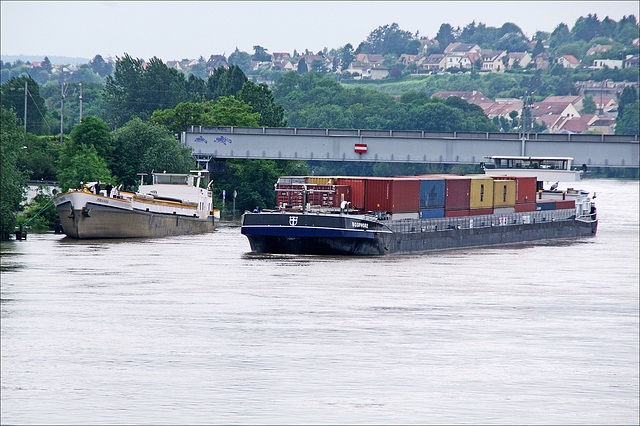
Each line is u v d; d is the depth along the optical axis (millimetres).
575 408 156500
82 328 193875
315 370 170125
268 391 159000
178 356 176000
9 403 152375
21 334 188750
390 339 190250
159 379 163750
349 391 160500
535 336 197875
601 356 183250
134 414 148625
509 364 176875
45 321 199125
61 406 152250
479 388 163625
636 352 186125
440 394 160250
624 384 167500
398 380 166000
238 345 183000
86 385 160750
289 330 194750
